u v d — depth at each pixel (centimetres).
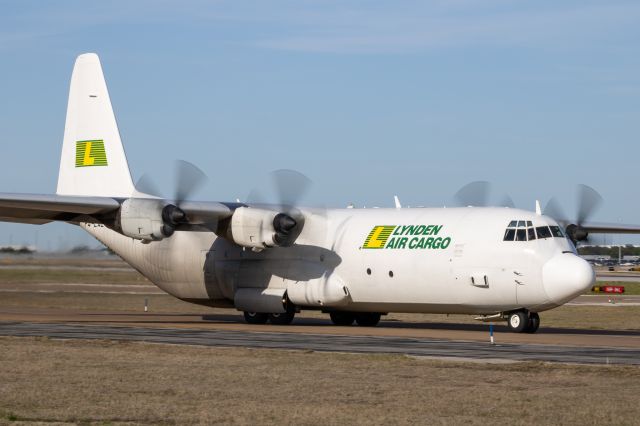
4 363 3578
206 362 3606
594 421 2462
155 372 3331
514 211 5353
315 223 5972
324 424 2423
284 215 5788
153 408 2630
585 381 3092
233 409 2619
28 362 3609
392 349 4062
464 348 4122
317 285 5844
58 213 5809
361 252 5728
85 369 3409
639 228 6159
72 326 5444
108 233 6800
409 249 5538
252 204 5962
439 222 5544
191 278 6425
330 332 5188
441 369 3391
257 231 5744
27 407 2652
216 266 6278
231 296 6281
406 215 5756
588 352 3950
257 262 6125
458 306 5409
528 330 5266
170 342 4366
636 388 2955
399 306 5675
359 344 4322
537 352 3941
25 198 5319
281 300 5969
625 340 4659
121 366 3491
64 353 3900
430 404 2692
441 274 5381
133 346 4153
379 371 3347
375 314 6175
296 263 5959
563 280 4994
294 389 2956
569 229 5859
